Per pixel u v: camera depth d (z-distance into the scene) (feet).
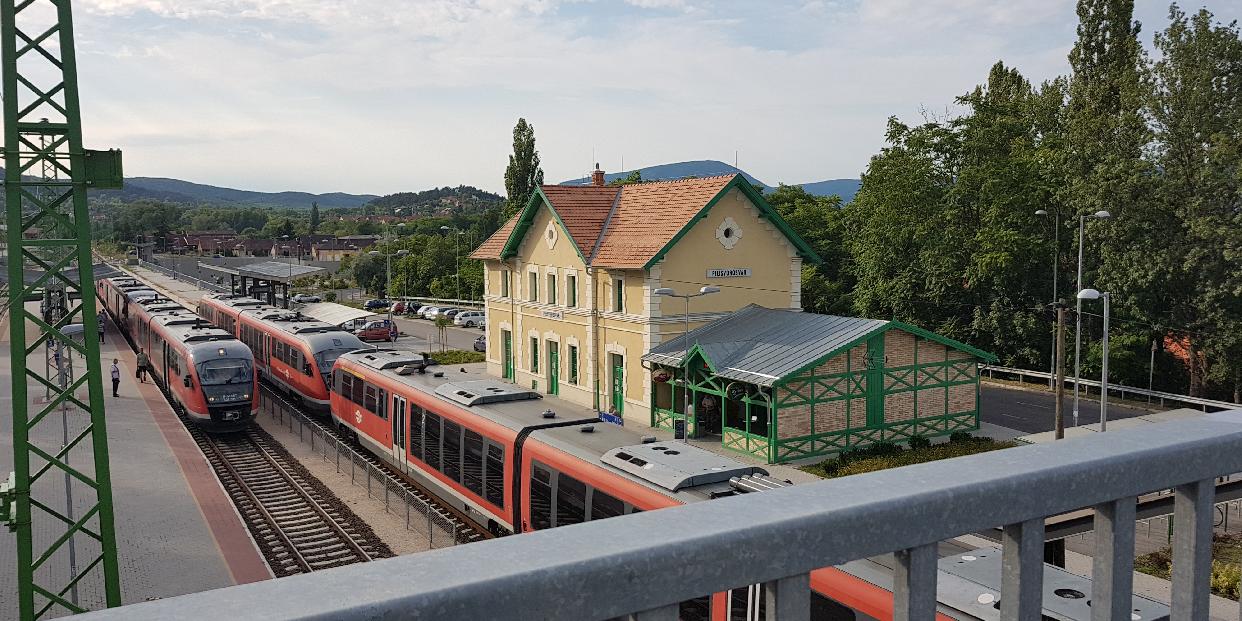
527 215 117.70
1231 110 108.17
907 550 5.62
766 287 105.91
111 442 87.76
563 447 49.26
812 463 83.82
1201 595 6.89
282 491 72.79
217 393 90.27
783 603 5.22
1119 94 129.08
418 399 67.82
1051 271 131.64
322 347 102.12
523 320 123.65
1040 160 127.34
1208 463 6.78
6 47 37.24
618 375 106.42
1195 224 107.45
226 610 3.98
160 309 133.49
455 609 4.27
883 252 140.26
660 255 96.78
